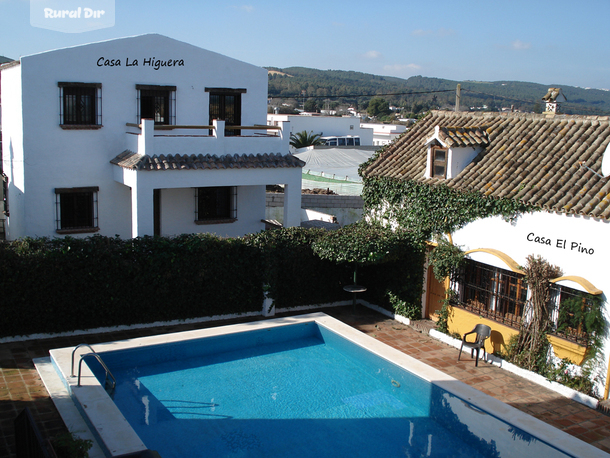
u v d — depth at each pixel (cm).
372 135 6950
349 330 1397
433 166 1476
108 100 1814
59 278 1308
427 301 1561
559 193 1193
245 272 1538
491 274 1344
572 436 917
